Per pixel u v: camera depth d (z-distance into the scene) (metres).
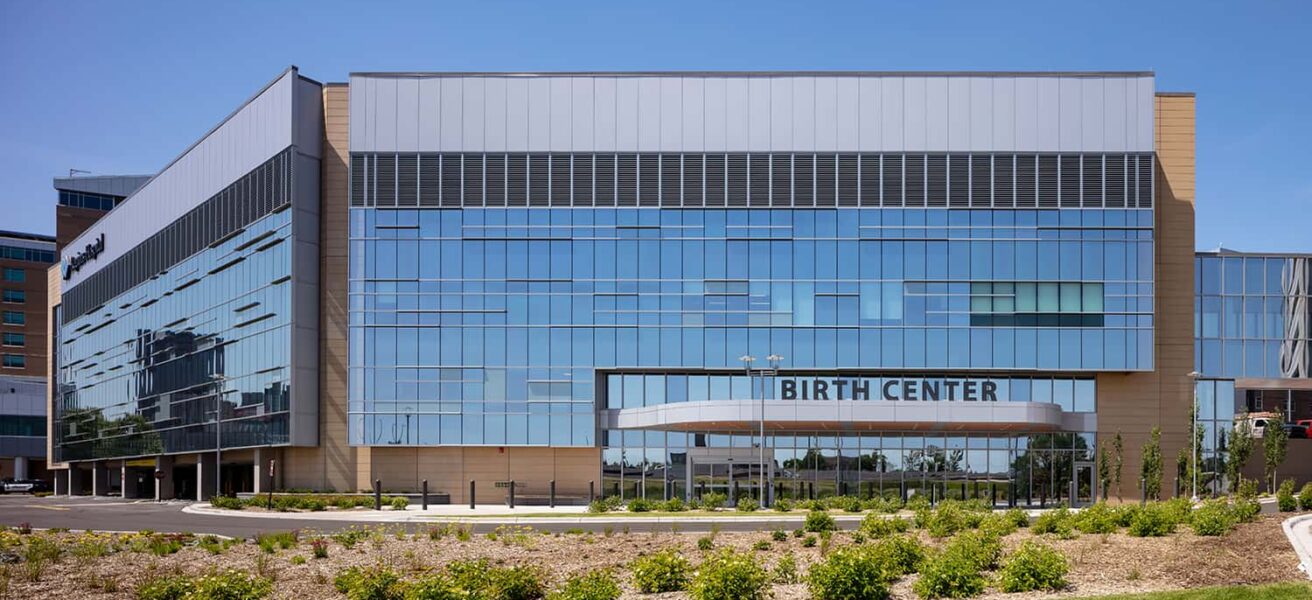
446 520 41.62
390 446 60.12
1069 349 57.84
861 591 16.34
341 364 61.84
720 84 59.75
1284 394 65.62
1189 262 59.88
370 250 60.31
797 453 57.78
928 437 57.78
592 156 59.88
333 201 62.50
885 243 58.69
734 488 57.94
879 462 57.56
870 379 58.94
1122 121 58.44
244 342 66.94
